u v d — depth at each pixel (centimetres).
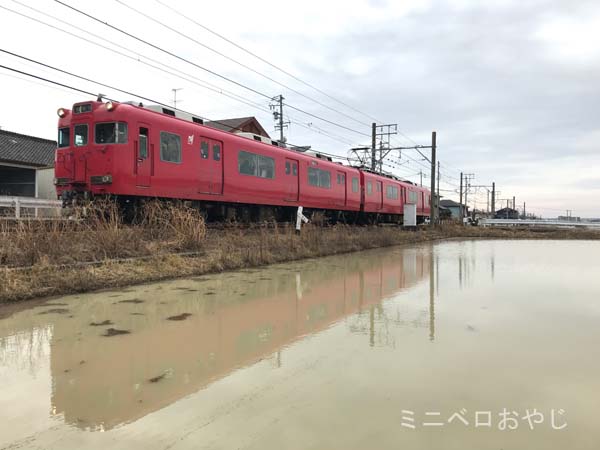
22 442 276
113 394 348
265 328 550
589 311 655
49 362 422
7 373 394
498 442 276
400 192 3322
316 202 2134
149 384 369
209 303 696
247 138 1678
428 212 4119
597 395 347
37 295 707
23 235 831
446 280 980
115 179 1162
